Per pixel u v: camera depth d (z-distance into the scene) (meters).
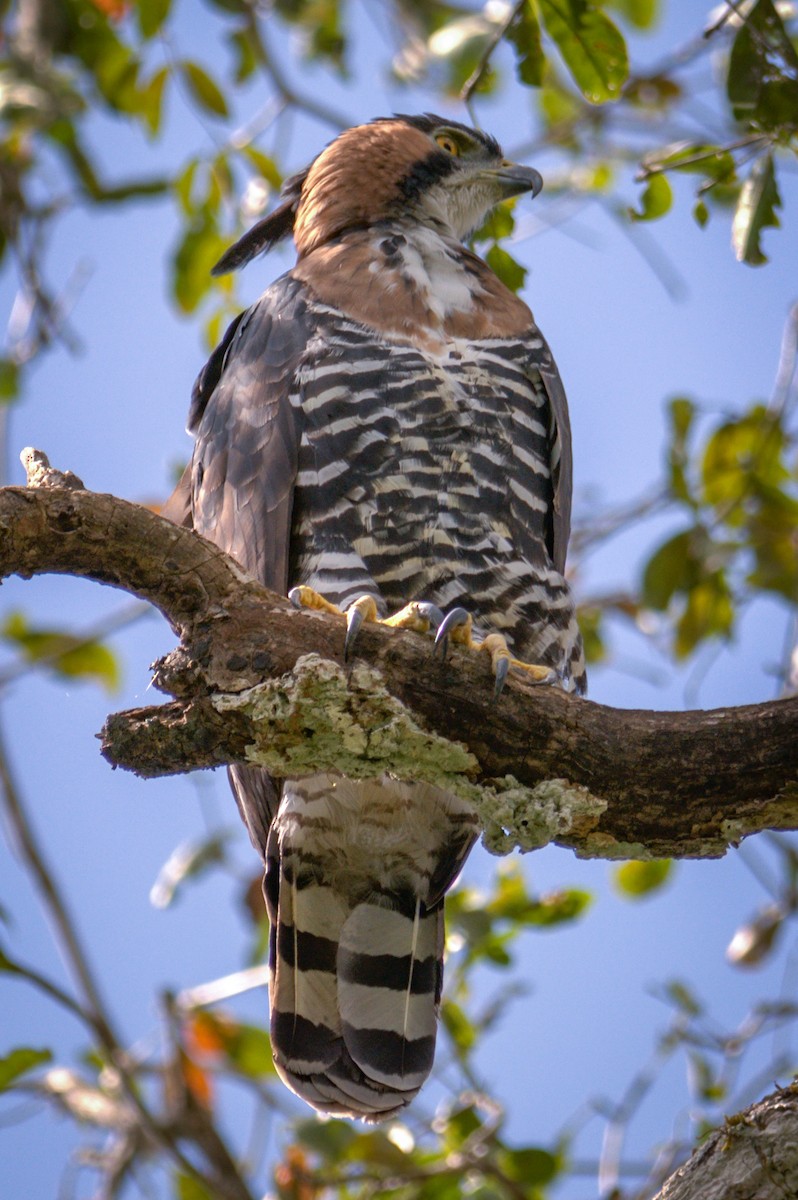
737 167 8.48
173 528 6.33
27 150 11.17
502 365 8.92
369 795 7.95
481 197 10.56
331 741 6.33
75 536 6.23
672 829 6.50
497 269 9.45
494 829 6.51
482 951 9.59
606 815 6.46
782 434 10.76
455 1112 9.19
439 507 8.56
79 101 10.92
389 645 6.35
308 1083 7.94
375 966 8.13
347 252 9.36
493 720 6.36
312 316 8.97
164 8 10.44
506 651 6.51
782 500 10.62
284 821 8.14
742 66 8.08
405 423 8.62
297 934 8.18
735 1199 5.87
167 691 6.35
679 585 10.61
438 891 8.27
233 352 9.61
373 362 8.73
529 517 8.80
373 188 10.14
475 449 8.67
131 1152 9.34
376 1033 8.00
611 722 6.41
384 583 8.50
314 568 8.54
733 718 6.41
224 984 10.05
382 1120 7.95
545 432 9.12
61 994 9.47
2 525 6.14
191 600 6.34
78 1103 9.59
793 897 10.32
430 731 6.36
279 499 8.54
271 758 6.34
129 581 6.34
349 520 8.54
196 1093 9.76
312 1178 9.01
